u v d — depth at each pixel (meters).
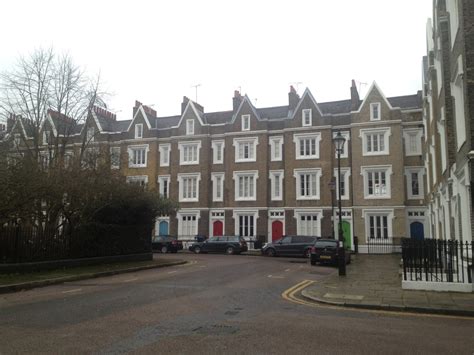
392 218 35.69
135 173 44.41
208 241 36.38
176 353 6.29
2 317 8.95
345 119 38.66
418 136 36.56
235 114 42.31
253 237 39.50
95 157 24.48
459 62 13.96
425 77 30.62
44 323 8.31
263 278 17.14
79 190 20.33
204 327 8.00
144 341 6.95
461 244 12.73
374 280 15.96
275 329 7.89
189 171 43.16
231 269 21.06
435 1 20.47
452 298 11.41
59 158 22.92
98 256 22.39
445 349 6.68
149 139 45.22
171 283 15.23
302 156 39.19
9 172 17.09
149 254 26.36
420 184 36.16
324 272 20.27
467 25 13.32
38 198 18.70
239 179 41.31
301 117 39.81
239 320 8.70
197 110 44.72
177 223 42.78
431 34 24.80
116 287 14.11
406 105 39.66
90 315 9.12
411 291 12.83
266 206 39.84
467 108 13.00
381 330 7.95
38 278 15.56
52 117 30.92
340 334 7.57
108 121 50.34
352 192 37.38
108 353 6.28
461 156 14.35
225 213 41.19
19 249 17.77
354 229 36.59
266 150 40.62
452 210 16.73
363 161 37.12
